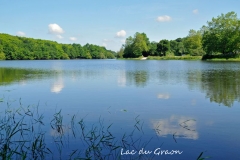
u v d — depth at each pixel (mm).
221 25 62500
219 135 5805
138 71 27047
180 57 86625
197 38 87750
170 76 20141
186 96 10766
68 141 5566
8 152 4961
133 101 9789
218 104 9078
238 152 4883
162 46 100812
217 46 63000
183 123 6746
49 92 12266
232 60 59094
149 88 13305
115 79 18234
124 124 6723
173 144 5320
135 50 105500
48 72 26766
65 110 8406
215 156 4727
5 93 12023
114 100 10031
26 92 12289
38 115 7770
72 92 12195
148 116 7500
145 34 112500
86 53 146125
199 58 80562
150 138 5672
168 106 8836
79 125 6688
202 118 7215
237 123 6691
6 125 6516
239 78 17969
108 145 5320
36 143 5188
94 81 17000
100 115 7691
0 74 23812
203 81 16281
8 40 101750
